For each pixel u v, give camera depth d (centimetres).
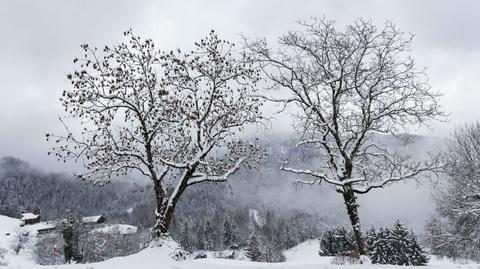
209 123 2183
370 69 2152
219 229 15488
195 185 2364
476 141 3434
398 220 7269
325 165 2219
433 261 7081
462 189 3341
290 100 2211
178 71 2142
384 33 2127
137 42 2083
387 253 7406
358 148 2194
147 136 2117
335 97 2147
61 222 6153
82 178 2034
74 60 1961
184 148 2241
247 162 2225
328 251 9588
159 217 2019
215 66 2162
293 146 2264
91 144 1994
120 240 7775
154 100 2128
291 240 14312
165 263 1725
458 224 3722
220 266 1686
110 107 2020
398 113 2125
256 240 8256
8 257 8619
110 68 2025
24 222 15562
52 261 6400
